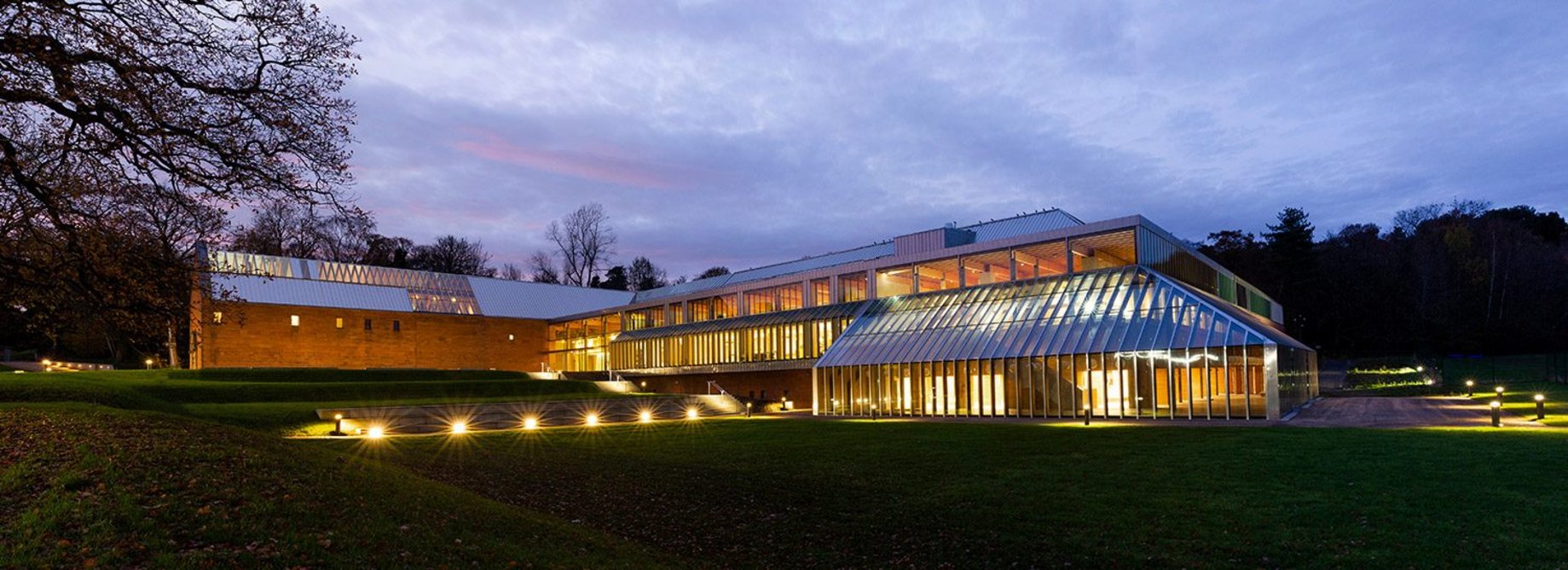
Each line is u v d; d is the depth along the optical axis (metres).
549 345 87.00
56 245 15.20
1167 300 38.78
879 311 52.84
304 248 89.88
